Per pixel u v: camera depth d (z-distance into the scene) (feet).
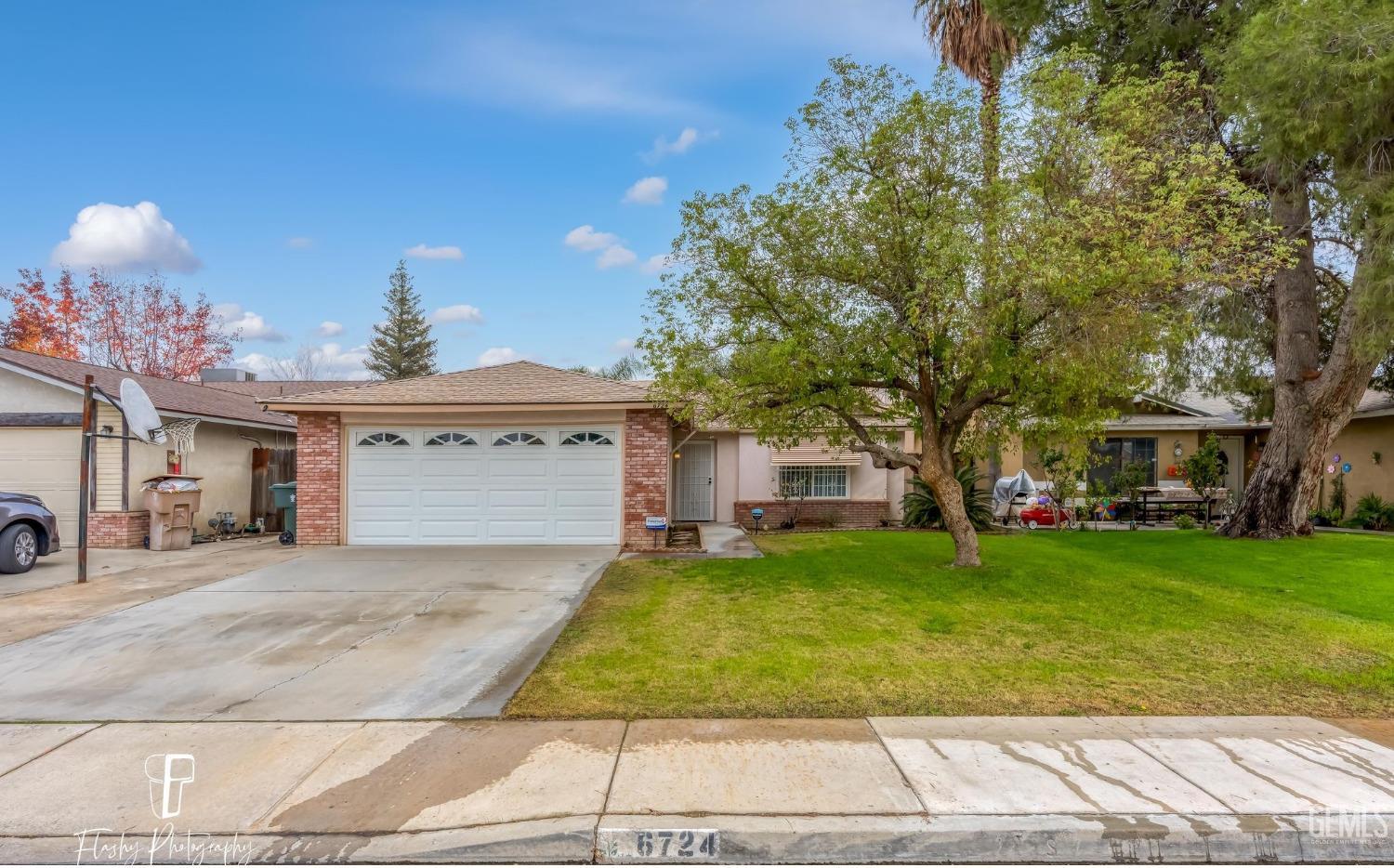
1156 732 15.28
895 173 28.25
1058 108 26.96
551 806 12.10
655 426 41.47
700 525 54.39
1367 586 29.91
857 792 12.53
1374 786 12.78
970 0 51.90
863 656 20.42
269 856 10.99
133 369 100.73
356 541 42.14
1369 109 30.37
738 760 13.82
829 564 34.78
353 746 14.60
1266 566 34.68
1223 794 12.47
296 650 21.47
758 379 29.71
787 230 29.25
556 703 17.03
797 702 17.02
